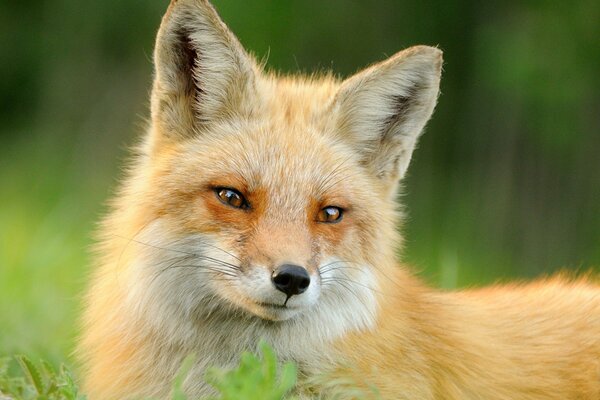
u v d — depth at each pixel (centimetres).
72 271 1952
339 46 3244
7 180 3191
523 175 3247
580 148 3166
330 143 1070
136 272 1020
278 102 1095
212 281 996
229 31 1055
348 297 1018
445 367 1062
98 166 3322
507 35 3044
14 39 3669
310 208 1012
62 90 3500
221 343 1030
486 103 3266
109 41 3466
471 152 3309
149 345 1024
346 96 1084
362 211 1046
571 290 1254
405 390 1009
